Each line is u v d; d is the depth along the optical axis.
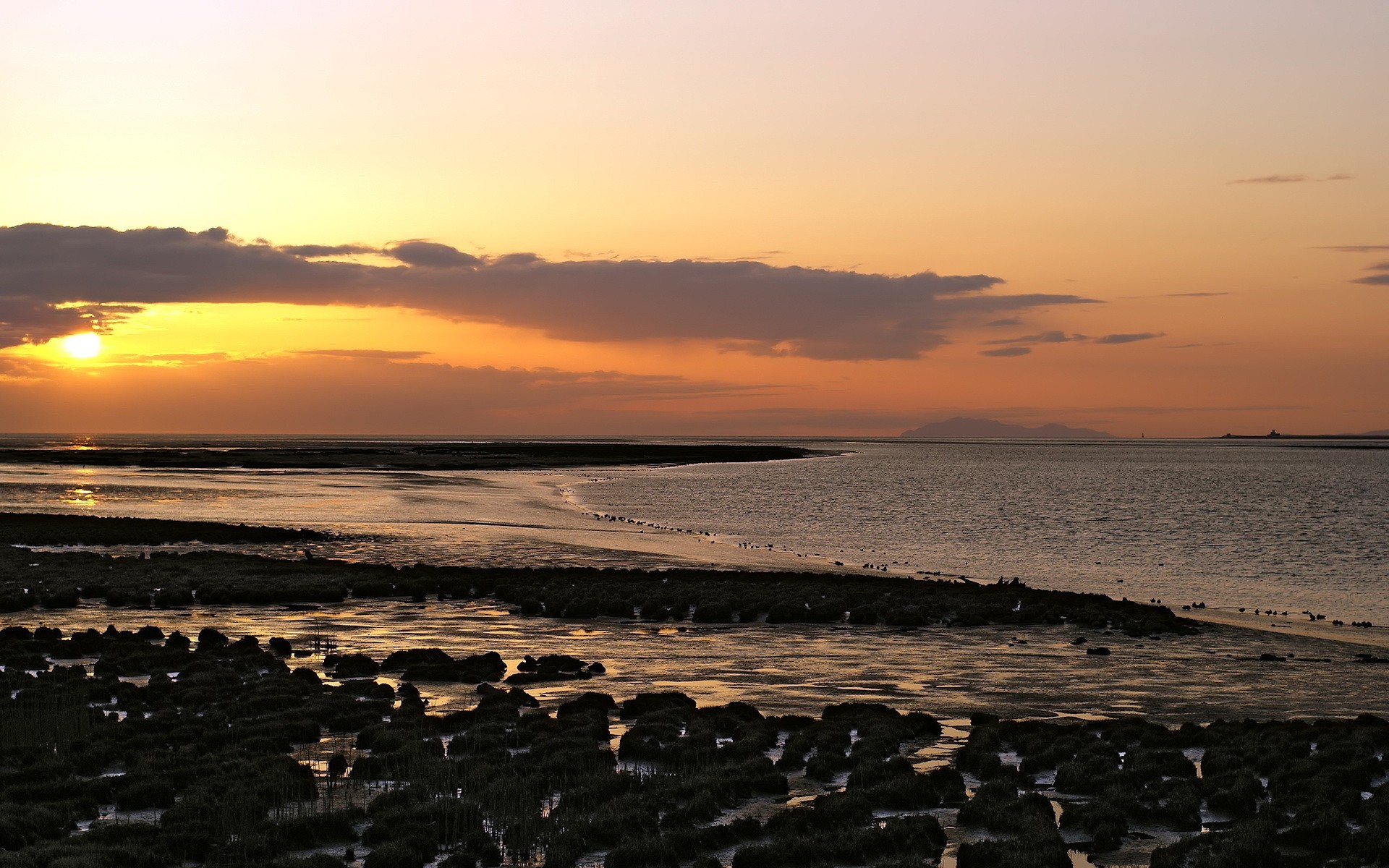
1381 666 30.67
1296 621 41.19
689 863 14.73
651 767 19.20
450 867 14.05
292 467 160.25
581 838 15.18
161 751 19.14
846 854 14.69
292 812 16.14
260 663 27.16
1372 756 19.05
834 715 23.47
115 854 13.87
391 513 81.50
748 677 28.25
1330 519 95.00
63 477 127.81
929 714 24.19
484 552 57.50
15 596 37.53
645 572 47.59
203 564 47.12
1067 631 36.47
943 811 17.08
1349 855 14.43
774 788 17.88
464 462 181.88
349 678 26.89
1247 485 153.75
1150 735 21.09
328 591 40.88
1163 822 16.25
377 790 17.55
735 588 43.06
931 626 37.22
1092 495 127.50
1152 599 48.53
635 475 156.25
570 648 32.31
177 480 121.31
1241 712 24.73
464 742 19.91
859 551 65.94
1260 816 16.08
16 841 14.39
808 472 175.50
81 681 24.27
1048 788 18.20
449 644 32.62
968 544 71.44
